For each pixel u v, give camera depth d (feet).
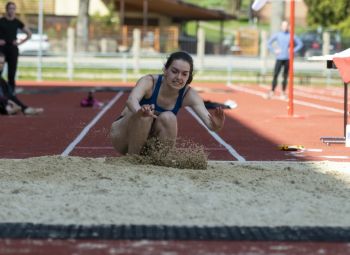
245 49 233.35
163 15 280.10
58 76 176.35
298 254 27.12
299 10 338.34
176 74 41.57
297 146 57.31
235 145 59.82
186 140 62.95
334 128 73.97
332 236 29.17
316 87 163.73
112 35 237.86
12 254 26.58
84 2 219.82
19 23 104.01
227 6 372.79
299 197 35.63
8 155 52.75
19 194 35.19
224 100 117.91
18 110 84.84
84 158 45.62
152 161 43.52
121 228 29.78
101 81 173.78
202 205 33.45
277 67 120.88
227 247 27.73
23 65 179.42
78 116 85.30
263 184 38.52
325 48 173.27
